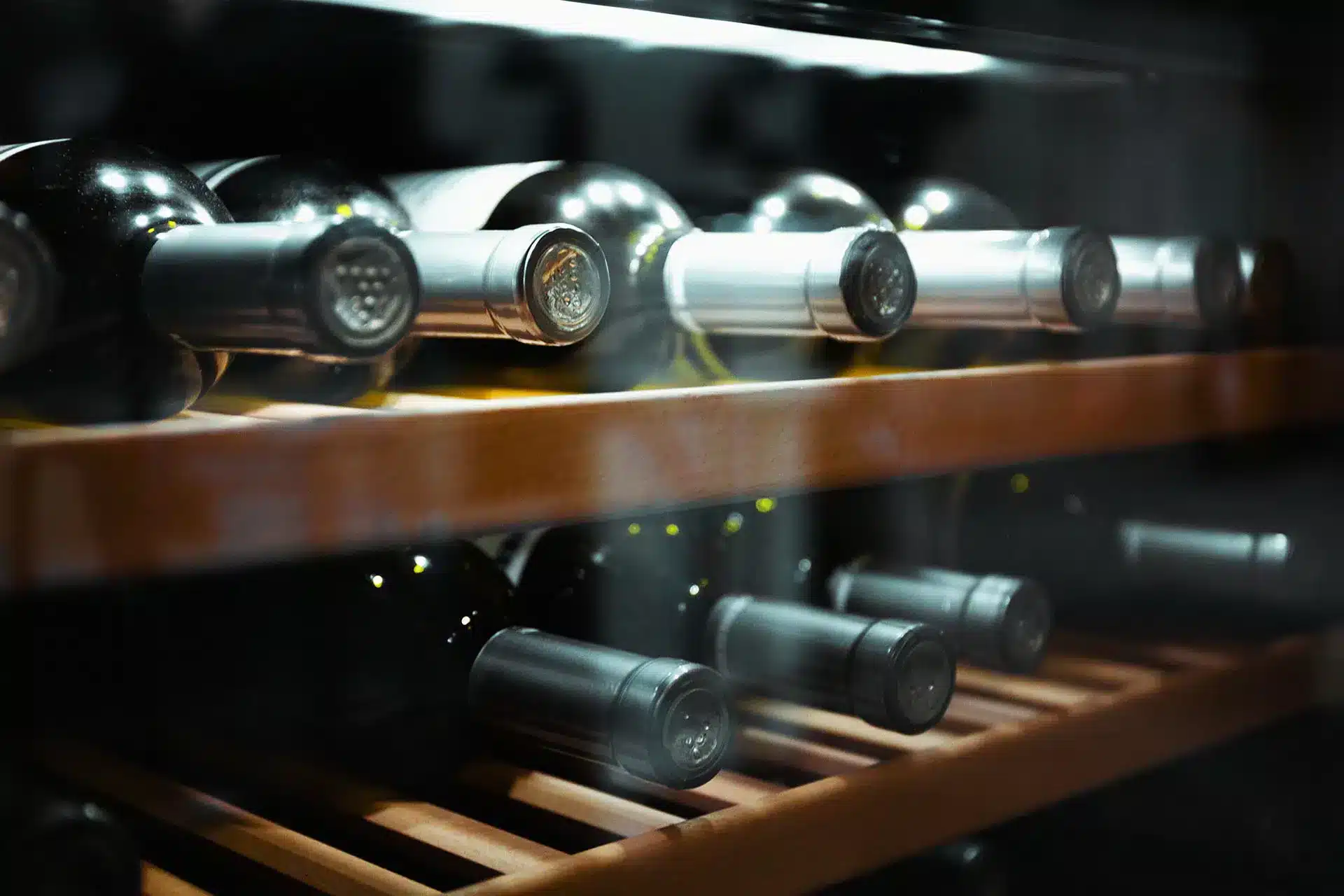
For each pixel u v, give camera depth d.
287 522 0.46
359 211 0.67
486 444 0.52
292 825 0.70
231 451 0.45
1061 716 0.79
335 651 0.71
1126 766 0.83
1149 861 1.06
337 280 0.43
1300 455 1.16
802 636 0.72
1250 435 1.17
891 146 0.99
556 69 0.81
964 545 1.02
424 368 0.70
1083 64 0.85
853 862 0.67
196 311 0.46
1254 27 0.96
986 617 0.78
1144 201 1.09
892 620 0.72
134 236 0.50
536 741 0.65
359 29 0.68
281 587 0.71
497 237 0.54
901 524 0.98
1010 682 0.89
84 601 0.68
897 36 0.74
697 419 0.59
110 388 0.50
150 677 0.69
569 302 0.54
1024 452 0.75
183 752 0.70
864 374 0.78
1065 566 1.03
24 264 0.39
